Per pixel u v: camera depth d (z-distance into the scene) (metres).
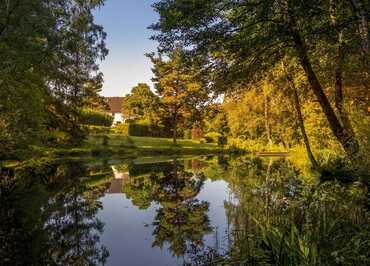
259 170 20.59
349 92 10.91
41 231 8.81
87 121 51.81
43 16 15.82
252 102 41.91
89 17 23.95
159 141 45.06
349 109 9.20
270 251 5.72
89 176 19.30
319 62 10.55
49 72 20.69
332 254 4.59
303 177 13.28
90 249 7.56
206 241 7.96
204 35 8.44
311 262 4.69
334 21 7.56
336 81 9.97
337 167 12.20
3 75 14.78
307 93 15.04
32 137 19.52
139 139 44.81
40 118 19.17
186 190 15.40
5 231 8.69
